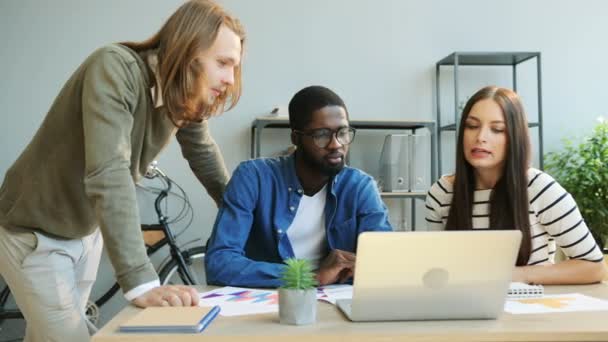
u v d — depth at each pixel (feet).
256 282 4.55
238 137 11.92
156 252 11.82
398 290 3.19
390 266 3.16
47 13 11.55
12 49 11.46
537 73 11.82
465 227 5.77
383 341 2.95
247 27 12.01
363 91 12.25
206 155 6.31
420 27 12.42
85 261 5.46
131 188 4.05
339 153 5.21
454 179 5.90
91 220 4.97
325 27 12.19
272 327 3.08
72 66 11.58
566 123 12.73
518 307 3.67
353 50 12.25
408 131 12.28
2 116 11.43
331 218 5.38
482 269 3.22
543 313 3.48
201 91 4.51
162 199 11.64
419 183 11.60
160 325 2.95
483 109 5.54
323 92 5.27
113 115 4.12
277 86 12.03
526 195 5.48
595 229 11.35
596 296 4.12
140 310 3.60
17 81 11.47
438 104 12.27
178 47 4.34
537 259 5.64
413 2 12.41
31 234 4.83
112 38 11.66
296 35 12.11
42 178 4.73
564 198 5.44
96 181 3.97
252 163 5.49
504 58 12.03
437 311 3.28
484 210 5.80
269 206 5.36
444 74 12.46
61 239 4.98
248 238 5.53
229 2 12.00
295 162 5.43
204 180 6.48
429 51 12.42
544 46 12.69
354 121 11.30
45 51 11.53
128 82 4.28
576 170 11.71
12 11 11.48
